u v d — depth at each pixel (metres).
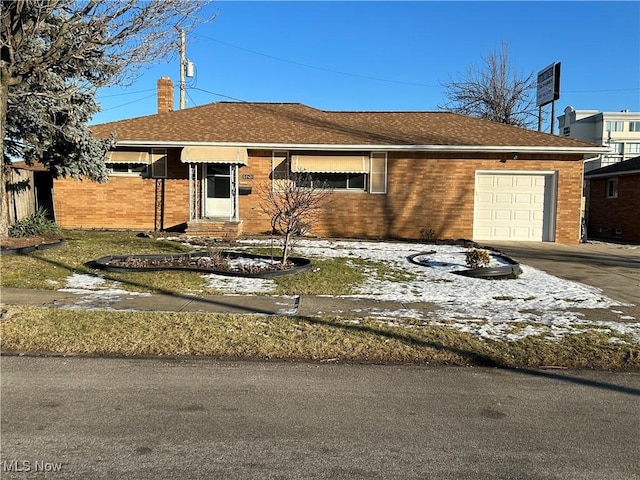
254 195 17.08
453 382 4.79
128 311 6.85
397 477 3.12
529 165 17.08
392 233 17.27
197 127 17.89
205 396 4.32
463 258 12.62
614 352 5.63
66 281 8.77
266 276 9.50
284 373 4.91
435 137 17.67
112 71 9.75
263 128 18.09
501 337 6.12
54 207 17.22
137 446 3.43
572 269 11.86
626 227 21.42
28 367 4.90
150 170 17.14
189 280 9.13
